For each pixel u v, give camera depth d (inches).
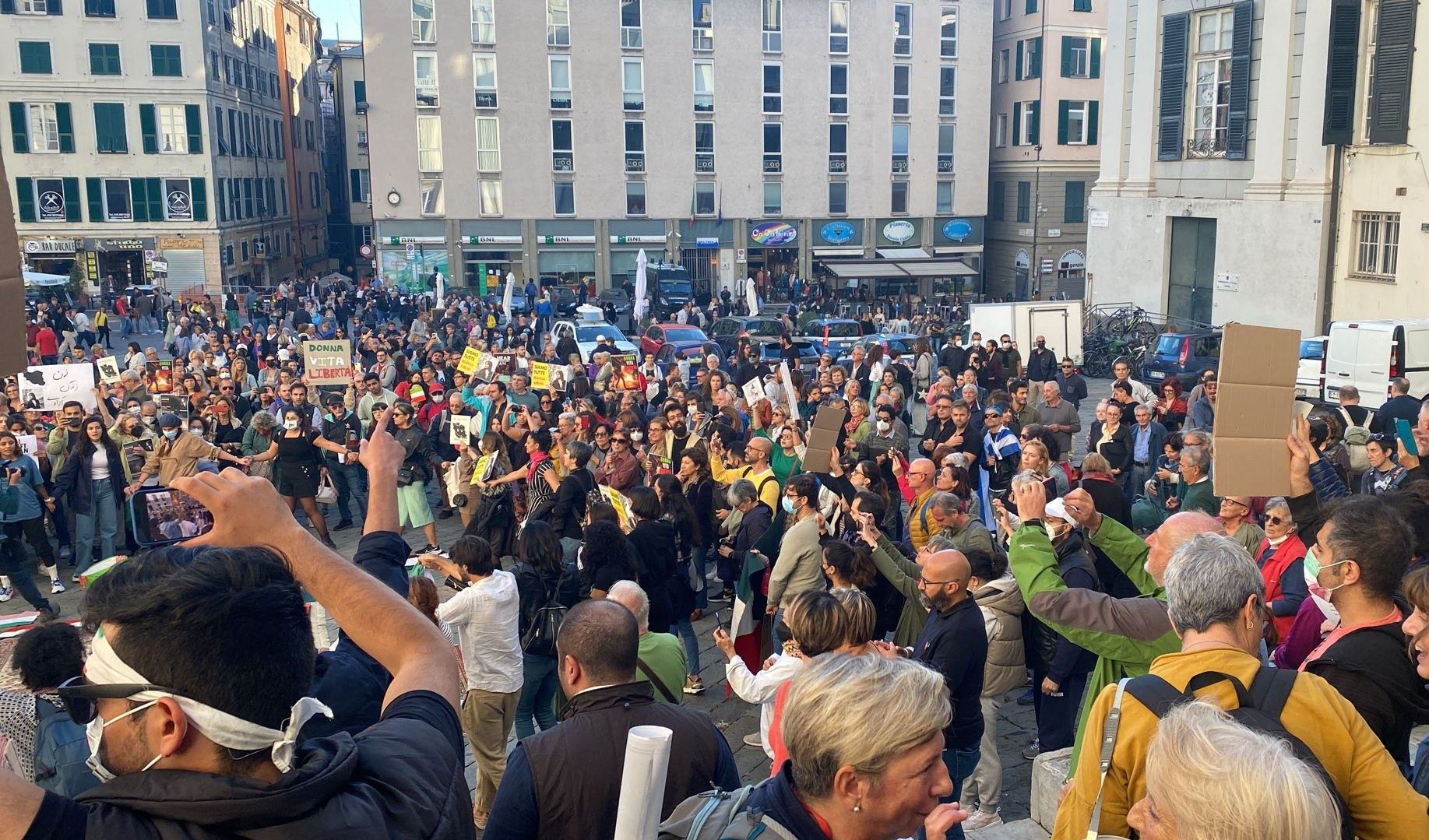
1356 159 1091.3
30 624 353.4
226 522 74.0
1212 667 115.1
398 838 61.1
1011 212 2202.3
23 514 465.4
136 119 1964.8
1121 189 1373.0
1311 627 190.1
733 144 2060.8
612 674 156.8
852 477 394.9
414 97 1931.6
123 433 515.8
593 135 2003.0
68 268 2000.5
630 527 370.0
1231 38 1201.4
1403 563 135.6
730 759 156.6
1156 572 168.1
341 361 703.1
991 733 258.2
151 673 57.2
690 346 1120.2
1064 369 689.0
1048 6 2054.6
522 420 543.5
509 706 268.7
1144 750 111.8
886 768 86.4
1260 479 193.5
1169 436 470.3
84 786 183.3
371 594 76.4
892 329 1391.5
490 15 1931.6
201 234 2027.6
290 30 2667.3
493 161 1974.7
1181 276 1306.6
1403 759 137.9
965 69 2133.4
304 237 2773.1
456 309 1598.2
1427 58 1010.1
